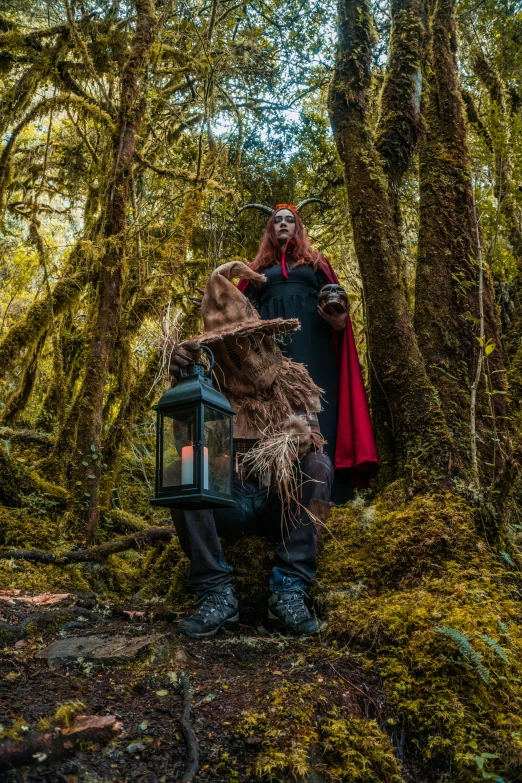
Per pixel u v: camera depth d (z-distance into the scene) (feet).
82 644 6.56
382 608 7.27
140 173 17.02
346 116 11.53
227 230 18.53
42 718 4.86
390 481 9.95
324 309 9.80
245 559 8.88
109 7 16.14
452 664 6.24
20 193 20.75
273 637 7.66
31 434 14.01
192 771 4.59
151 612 8.30
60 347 15.01
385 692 6.16
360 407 9.97
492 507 8.74
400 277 10.66
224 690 5.79
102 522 12.70
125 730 5.03
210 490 6.40
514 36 16.17
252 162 19.21
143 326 15.15
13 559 9.90
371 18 11.97
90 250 13.17
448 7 12.21
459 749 5.56
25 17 18.30
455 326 10.45
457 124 11.53
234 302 8.22
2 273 21.62
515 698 6.11
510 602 7.31
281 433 7.89
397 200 11.61
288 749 4.95
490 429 10.02
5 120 15.85
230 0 17.44
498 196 11.08
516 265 12.19
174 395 6.61
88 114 15.69
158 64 18.06
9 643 6.64
